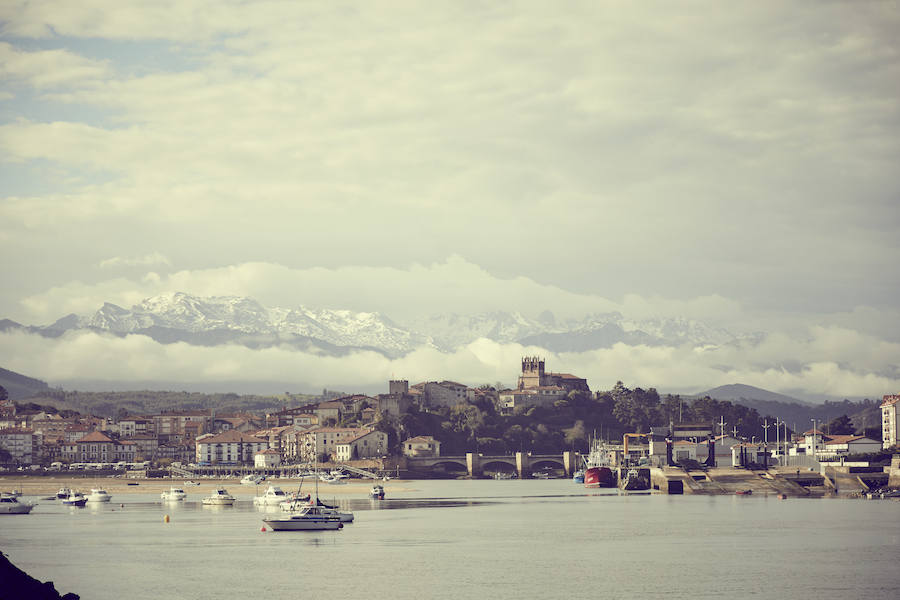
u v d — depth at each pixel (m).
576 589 192.62
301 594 188.62
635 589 192.88
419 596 186.38
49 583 161.75
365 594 188.50
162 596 187.12
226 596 187.00
